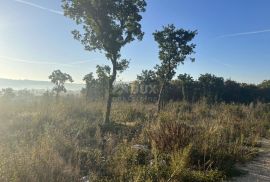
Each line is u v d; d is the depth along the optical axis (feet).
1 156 26.63
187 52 78.13
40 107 71.36
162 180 24.34
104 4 55.83
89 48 59.16
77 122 52.42
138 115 67.31
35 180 22.99
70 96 97.45
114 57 56.90
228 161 30.42
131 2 57.11
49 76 102.94
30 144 35.42
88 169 28.25
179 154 28.84
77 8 57.21
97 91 106.83
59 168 25.59
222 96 133.80
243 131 48.16
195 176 26.20
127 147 32.60
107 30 56.54
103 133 45.75
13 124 51.01
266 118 66.13
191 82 124.16
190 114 69.31
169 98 118.52
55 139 34.42
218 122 52.13
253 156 35.19
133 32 57.52
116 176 25.80
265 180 27.43
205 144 31.55
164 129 34.81
